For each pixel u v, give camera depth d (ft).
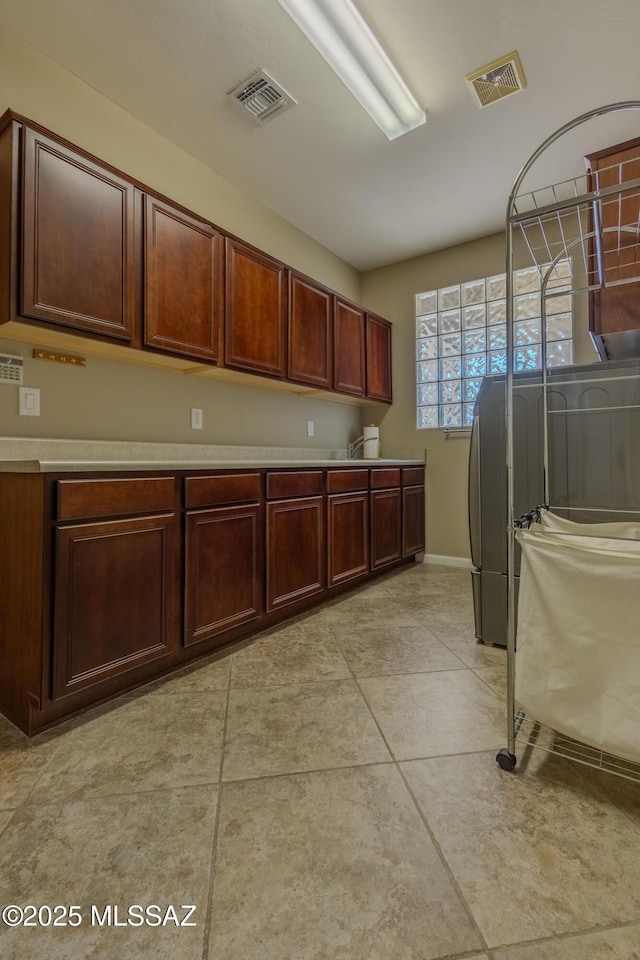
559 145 7.86
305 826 3.31
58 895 2.78
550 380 6.27
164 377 7.72
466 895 2.77
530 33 5.82
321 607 8.42
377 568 10.16
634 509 5.78
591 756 4.13
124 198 6.06
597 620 3.43
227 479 6.52
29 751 4.20
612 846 3.14
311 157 8.22
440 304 11.99
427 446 12.25
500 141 7.79
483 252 11.30
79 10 5.50
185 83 6.60
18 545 4.75
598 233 5.97
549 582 3.65
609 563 3.38
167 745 4.29
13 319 4.98
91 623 4.84
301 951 2.45
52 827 3.29
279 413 10.33
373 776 3.85
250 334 8.12
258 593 7.07
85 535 4.77
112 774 3.88
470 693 5.25
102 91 6.75
